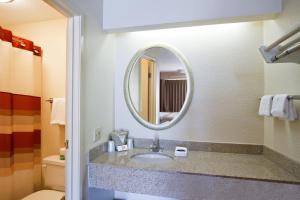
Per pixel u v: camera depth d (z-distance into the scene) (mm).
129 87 2002
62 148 2191
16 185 2104
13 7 2039
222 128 1787
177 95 1873
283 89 1325
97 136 1640
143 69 1966
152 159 1704
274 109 1233
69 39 1366
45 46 2383
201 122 1826
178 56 1857
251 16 1434
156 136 1907
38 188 2324
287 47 1094
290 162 1236
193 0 1510
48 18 2311
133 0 1632
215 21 1531
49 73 2375
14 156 2109
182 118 1864
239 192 1223
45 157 2297
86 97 1455
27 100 2186
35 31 2420
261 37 1712
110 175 1435
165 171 1337
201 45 1827
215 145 1791
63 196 1833
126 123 1999
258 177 1203
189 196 1301
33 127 2268
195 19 1501
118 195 1951
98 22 1626
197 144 1825
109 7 1685
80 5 1354
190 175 1297
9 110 2029
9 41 2008
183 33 1863
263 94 1699
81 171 1391
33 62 2268
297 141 1150
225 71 1778
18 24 2469
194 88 1840
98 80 1655
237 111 1757
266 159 1589
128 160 1557
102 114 1738
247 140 1739
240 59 1750
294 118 1126
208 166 1423
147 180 1367
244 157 1646
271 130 1541
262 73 1705
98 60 1647
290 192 1152
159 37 1921
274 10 1368
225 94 1779
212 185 1262
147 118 1951
